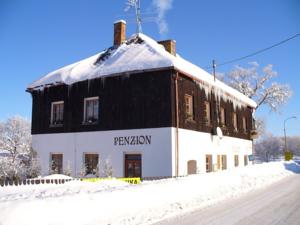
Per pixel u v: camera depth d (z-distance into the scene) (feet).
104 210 24.32
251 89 166.40
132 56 64.64
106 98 63.46
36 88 72.74
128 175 59.77
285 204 35.53
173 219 27.04
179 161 57.93
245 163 98.99
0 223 18.58
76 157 65.46
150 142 57.88
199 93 68.59
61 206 21.66
